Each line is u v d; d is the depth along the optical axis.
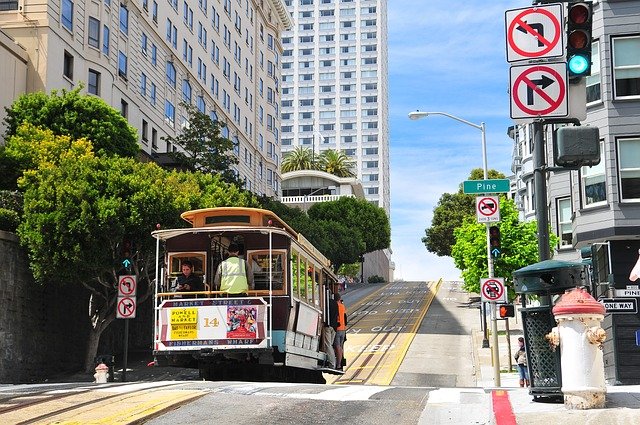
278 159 99.06
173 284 16.84
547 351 9.60
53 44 43.84
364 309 64.19
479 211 21.84
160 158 56.28
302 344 17.73
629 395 10.12
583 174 26.45
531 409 9.05
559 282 9.45
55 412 9.09
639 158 25.44
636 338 23.86
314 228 76.94
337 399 10.46
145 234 31.50
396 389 12.07
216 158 52.94
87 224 29.98
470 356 37.69
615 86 25.88
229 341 15.90
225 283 16.05
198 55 69.81
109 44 50.25
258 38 92.06
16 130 38.72
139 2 55.66
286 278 16.34
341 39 191.50
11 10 43.91
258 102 91.12
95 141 40.25
